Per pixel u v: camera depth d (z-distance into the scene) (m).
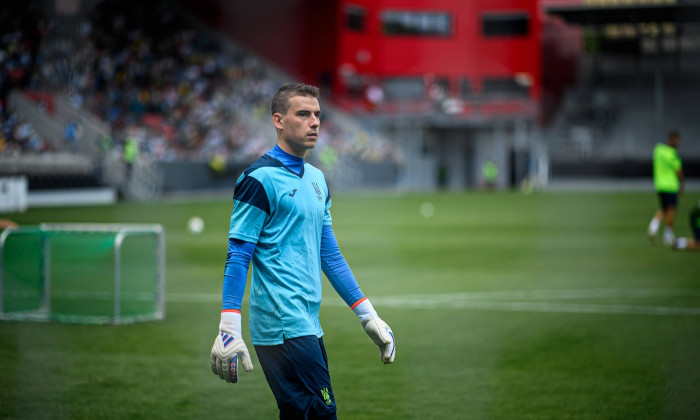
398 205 64.81
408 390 11.70
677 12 95.50
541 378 12.34
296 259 6.90
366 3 104.31
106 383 12.09
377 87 105.69
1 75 68.38
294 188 6.91
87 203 61.97
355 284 7.37
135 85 81.12
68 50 74.25
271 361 6.84
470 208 60.56
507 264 27.44
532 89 108.38
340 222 47.22
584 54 113.12
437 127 106.06
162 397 11.38
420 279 23.86
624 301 19.59
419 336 15.58
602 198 75.44
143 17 89.56
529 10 107.81
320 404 6.74
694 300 19.66
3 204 52.75
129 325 16.67
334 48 100.50
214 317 17.61
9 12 73.25
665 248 32.22
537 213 54.75
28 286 19.02
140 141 70.81
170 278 24.09
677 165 31.61
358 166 92.81
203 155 77.31
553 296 20.47
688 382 12.04
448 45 108.69
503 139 107.44
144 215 49.19
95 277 23.75
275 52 101.69
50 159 60.78
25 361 13.47
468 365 13.23
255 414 10.61
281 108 6.98
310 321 6.91
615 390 11.61
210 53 92.88
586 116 106.75
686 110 105.81
